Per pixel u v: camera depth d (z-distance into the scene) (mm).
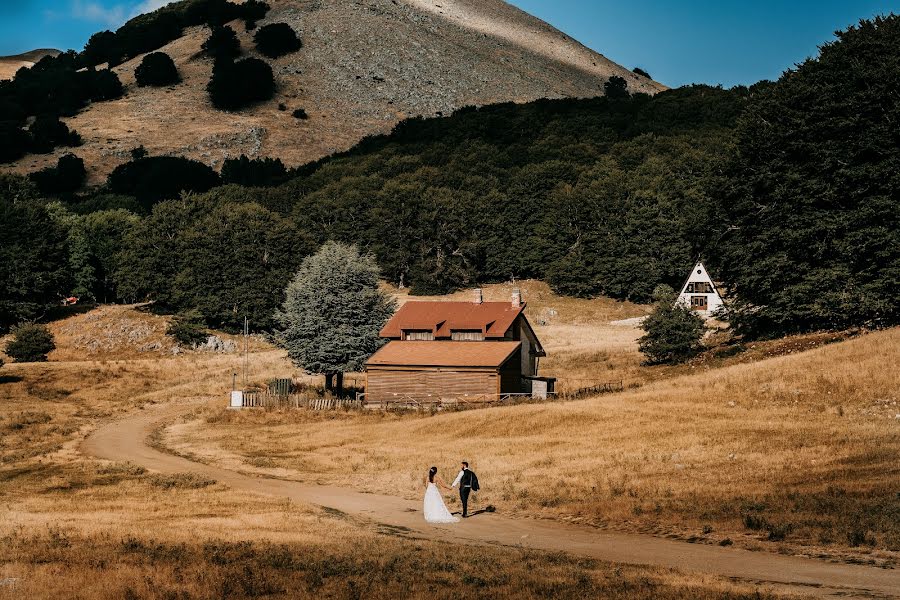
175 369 100938
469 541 26578
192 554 22438
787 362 57406
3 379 88875
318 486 40281
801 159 71875
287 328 80688
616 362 87188
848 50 70938
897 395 46156
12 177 171375
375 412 65875
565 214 160750
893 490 29047
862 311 64750
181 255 138500
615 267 145875
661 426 46406
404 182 194875
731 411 48750
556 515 31188
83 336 120875
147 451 54594
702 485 32906
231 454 52188
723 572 21344
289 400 70062
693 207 138250
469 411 58750
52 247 136375
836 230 66188
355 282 79688
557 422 50688
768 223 73000
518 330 75625
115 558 21688
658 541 26047
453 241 168500
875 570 21234
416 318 76125
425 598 18031
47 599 17578
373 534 27109
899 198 65500
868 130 66062
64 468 45781
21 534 25375
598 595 18078
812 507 28047
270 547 23906
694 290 122312
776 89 74562
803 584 19656
